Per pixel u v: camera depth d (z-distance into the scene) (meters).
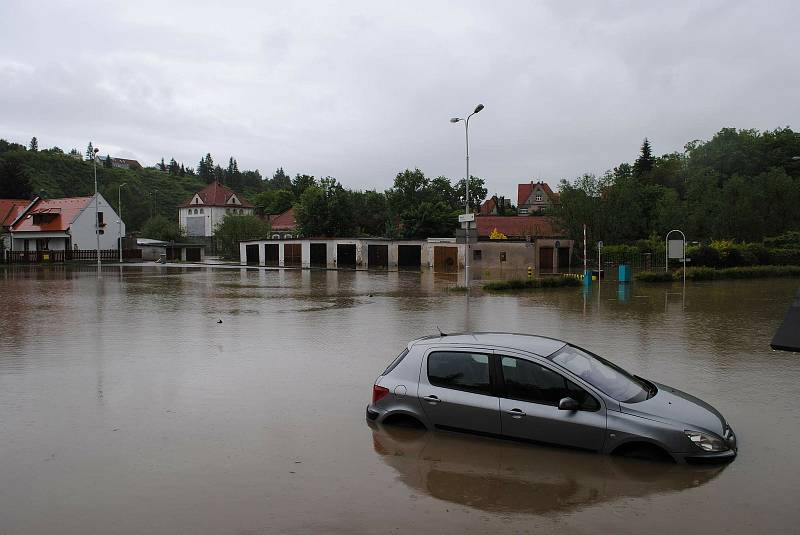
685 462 5.88
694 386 9.32
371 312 18.89
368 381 9.66
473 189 101.56
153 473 5.86
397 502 5.19
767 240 44.22
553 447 6.29
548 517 4.90
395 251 50.94
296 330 15.13
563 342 7.33
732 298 22.91
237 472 5.88
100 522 4.84
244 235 70.69
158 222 77.12
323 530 4.68
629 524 4.77
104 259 62.78
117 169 135.88
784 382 9.58
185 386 9.34
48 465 6.07
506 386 6.54
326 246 52.22
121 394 8.85
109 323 16.44
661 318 17.20
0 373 10.24
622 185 50.12
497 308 19.86
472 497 5.29
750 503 5.14
